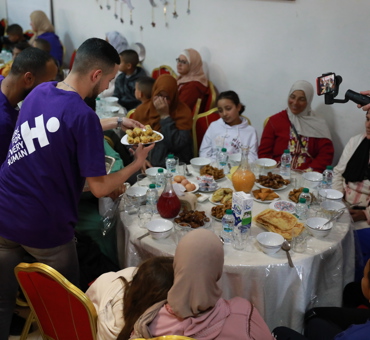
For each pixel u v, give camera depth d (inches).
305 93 126.5
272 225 81.8
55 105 68.6
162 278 54.1
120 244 90.0
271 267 73.0
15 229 72.2
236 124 130.7
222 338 48.4
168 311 50.7
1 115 82.7
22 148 70.5
